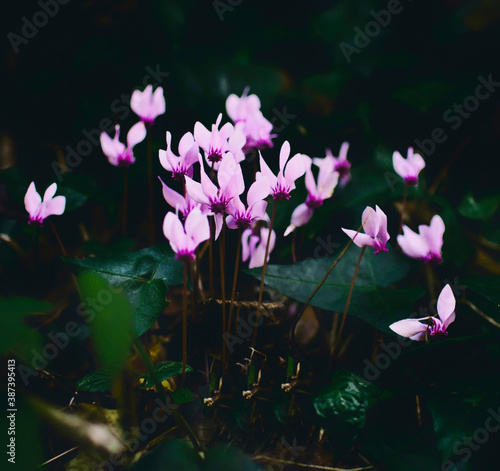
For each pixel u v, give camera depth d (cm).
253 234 91
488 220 98
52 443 82
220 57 106
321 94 107
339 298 85
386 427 83
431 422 83
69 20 103
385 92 107
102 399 84
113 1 103
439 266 96
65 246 97
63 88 103
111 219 99
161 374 81
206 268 95
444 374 85
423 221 98
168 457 78
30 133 102
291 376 83
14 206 96
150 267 83
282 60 109
